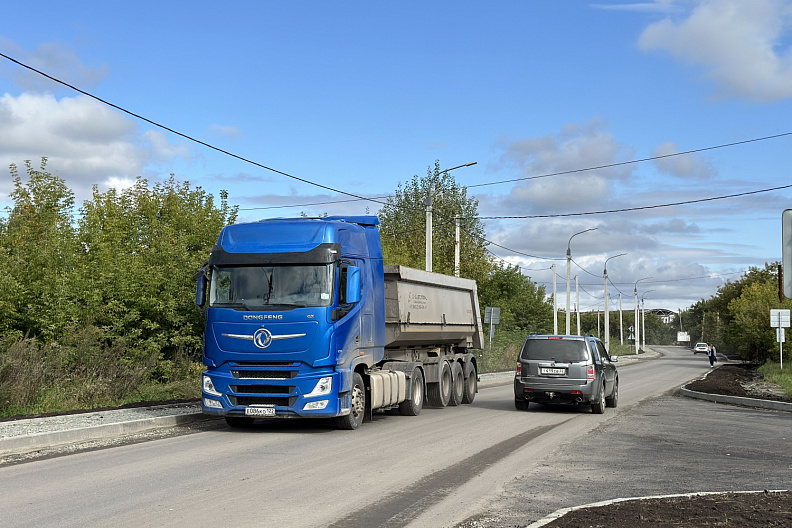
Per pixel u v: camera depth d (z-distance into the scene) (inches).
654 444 537.6
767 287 2207.2
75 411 661.9
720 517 291.3
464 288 925.8
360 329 625.3
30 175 1028.5
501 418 722.2
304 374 577.0
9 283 794.8
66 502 324.2
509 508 323.0
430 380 805.9
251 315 584.1
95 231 960.3
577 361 776.9
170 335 914.7
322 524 289.7
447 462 444.8
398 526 289.3
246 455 462.9
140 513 304.3
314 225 606.2
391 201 2134.6
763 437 586.6
